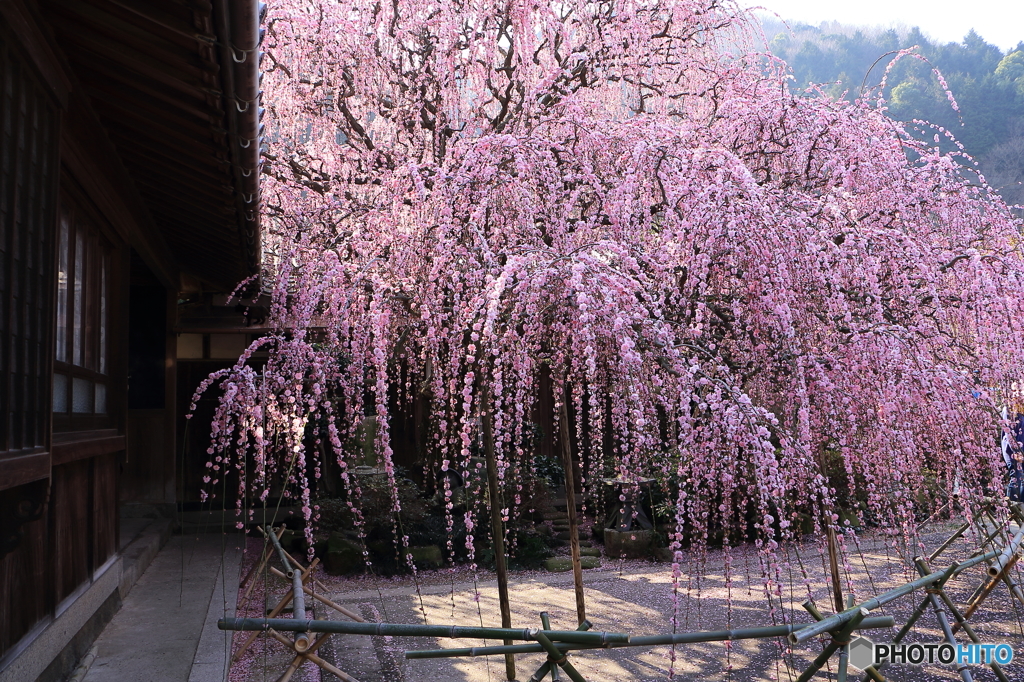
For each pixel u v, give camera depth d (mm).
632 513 8234
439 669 4320
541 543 7926
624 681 4059
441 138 7055
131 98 3547
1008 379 4297
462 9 6898
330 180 7477
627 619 5391
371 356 3873
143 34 2816
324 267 4648
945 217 4898
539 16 6719
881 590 5992
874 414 3777
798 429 3486
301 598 3072
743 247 3750
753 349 3945
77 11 2775
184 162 4258
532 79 7074
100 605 4758
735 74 7316
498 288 3205
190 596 5648
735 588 6219
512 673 4051
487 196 4129
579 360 3820
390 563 7391
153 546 7270
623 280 3488
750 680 4039
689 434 3088
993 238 5086
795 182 5535
